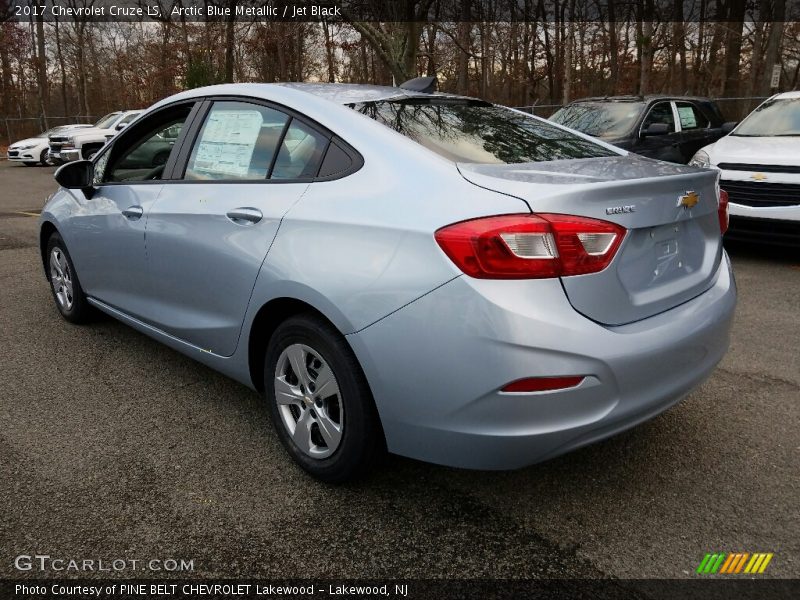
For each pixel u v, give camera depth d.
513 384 2.07
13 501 2.54
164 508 2.52
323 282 2.42
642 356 2.22
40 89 36.19
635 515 2.51
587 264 2.13
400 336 2.23
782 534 2.39
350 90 3.15
